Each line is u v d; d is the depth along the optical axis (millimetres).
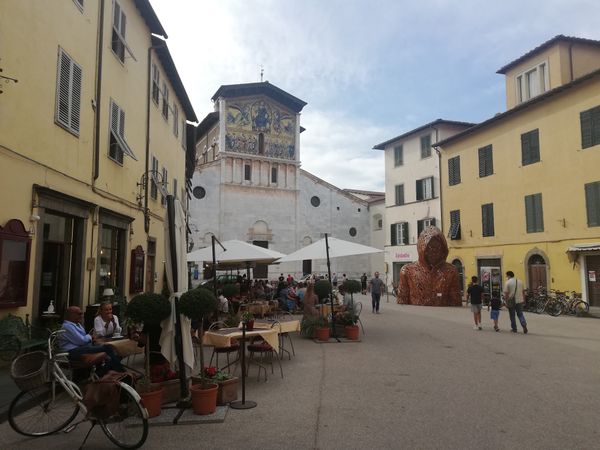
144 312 6324
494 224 27188
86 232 11461
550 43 24828
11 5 8359
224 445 5117
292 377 8344
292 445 5098
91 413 5172
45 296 10211
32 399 5527
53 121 9844
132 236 15234
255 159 41875
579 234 21641
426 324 16531
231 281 24250
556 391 7270
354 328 12734
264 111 42906
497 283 26797
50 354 5723
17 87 8547
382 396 7023
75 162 10891
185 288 6852
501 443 5109
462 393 7168
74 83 10820
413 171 36281
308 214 43875
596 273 20797
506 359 9945
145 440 5000
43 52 9430
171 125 21438
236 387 6816
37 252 9156
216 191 40500
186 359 6527
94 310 10977
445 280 25297
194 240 39219
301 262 42969
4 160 8164
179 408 6316
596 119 21062
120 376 5367
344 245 14133
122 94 14164
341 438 5293
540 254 23750
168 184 20891
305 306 14102
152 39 17375
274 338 8625
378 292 21125
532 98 24781
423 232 26609
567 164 22453
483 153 28328
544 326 16109
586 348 11383
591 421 5832
